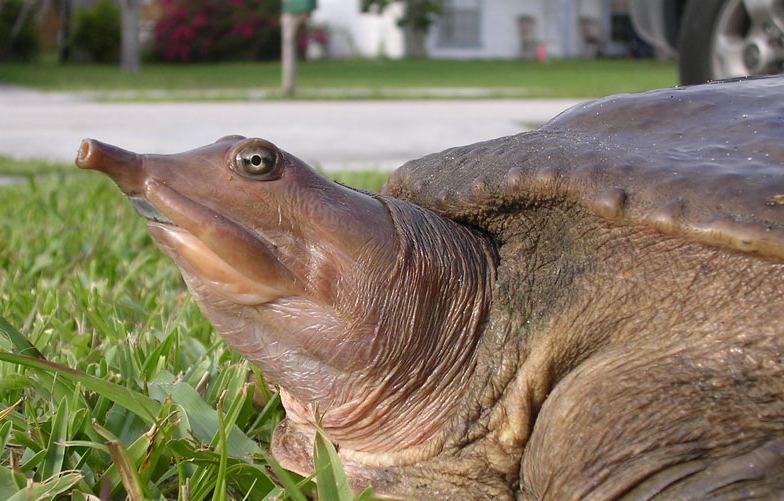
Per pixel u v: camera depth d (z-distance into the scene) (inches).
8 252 31.9
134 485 17.0
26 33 247.8
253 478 17.8
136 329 23.6
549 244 17.8
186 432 18.7
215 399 20.3
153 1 296.8
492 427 17.5
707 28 49.2
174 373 21.5
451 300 17.7
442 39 282.2
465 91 154.4
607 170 17.4
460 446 17.6
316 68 231.3
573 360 17.3
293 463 18.1
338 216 17.1
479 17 280.4
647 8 55.0
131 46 215.2
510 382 17.5
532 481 17.0
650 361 16.6
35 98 137.2
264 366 17.7
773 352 16.3
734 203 16.5
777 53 45.1
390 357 17.4
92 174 58.0
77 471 17.5
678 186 16.9
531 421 17.4
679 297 16.8
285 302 17.1
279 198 16.9
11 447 18.3
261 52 263.3
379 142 83.0
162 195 16.5
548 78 187.8
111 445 16.8
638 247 17.2
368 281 17.2
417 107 124.4
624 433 16.1
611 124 19.0
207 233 16.5
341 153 75.6
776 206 16.4
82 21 251.4
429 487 17.6
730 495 15.2
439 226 18.1
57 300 24.7
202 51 256.5
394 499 17.0
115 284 28.5
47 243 32.6
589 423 16.3
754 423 15.8
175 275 29.3
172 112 113.4
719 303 16.7
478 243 18.2
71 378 18.6
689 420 15.9
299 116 109.1
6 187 51.1
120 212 40.3
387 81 184.2
